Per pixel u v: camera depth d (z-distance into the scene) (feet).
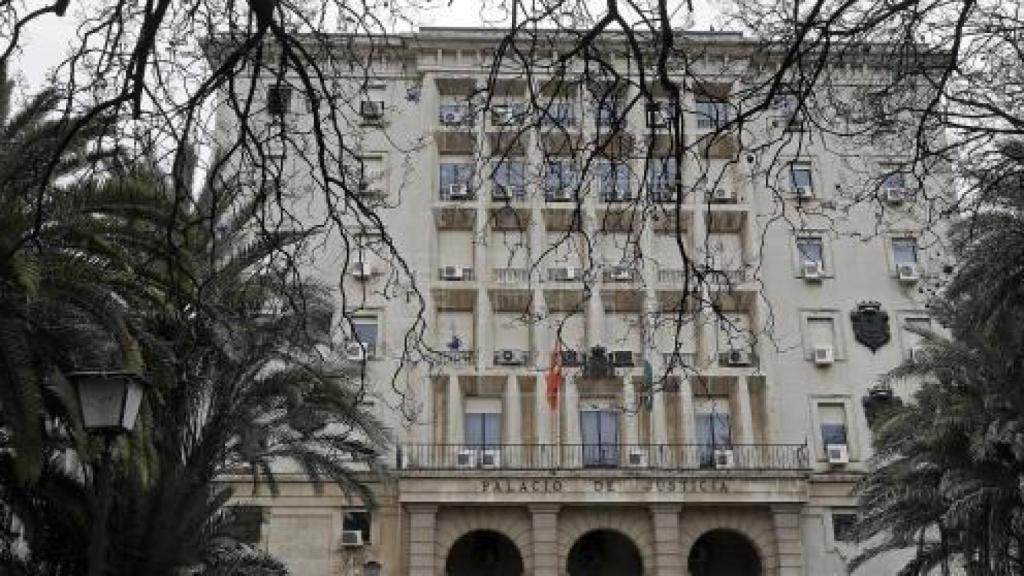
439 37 144.15
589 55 26.32
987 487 88.74
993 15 36.81
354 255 134.31
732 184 140.46
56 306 51.75
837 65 34.50
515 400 131.03
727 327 34.45
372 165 140.15
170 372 61.16
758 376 132.16
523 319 54.49
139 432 59.31
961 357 93.09
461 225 140.87
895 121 38.14
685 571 124.88
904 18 32.60
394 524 126.82
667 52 24.13
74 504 64.49
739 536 132.87
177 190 27.55
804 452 130.00
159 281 53.88
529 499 125.39
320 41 28.94
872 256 139.95
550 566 123.44
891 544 106.52
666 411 133.69
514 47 26.55
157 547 64.69
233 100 26.45
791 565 124.67
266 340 75.20
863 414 134.31
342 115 32.96
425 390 130.31
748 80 34.94
